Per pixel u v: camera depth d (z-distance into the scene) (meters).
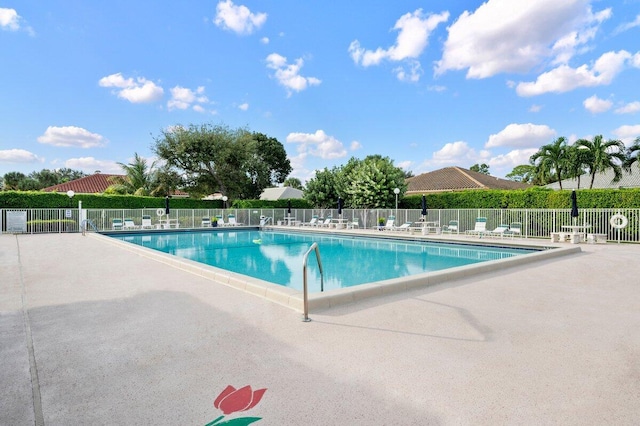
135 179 33.94
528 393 2.63
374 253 14.39
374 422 2.26
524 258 8.95
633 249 12.21
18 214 19.66
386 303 5.24
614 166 19.81
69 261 9.45
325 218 28.14
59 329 4.11
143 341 3.72
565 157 20.98
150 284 6.55
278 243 18.14
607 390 2.67
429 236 17.53
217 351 3.46
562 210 17.22
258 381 2.84
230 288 6.21
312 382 2.82
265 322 4.36
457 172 32.88
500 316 4.59
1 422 2.27
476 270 7.50
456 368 3.06
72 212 22.14
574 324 4.27
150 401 2.54
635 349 3.48
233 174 35.12
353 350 3.48
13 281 6.83
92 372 3.01
